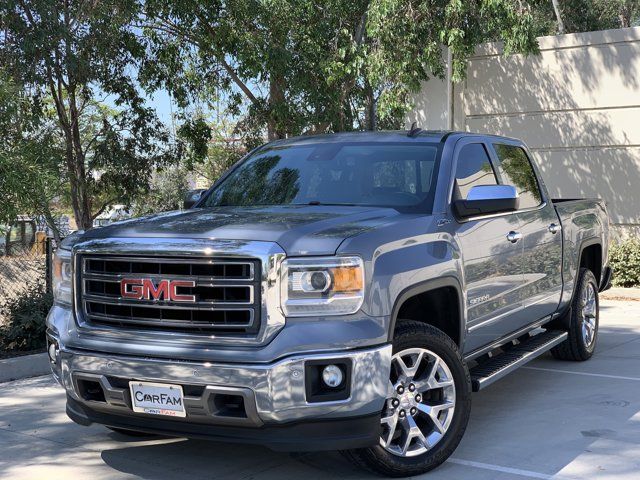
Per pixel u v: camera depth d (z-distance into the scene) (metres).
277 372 3.87
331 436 4.00
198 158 18.05
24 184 8.10
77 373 4.37
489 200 5.09
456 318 4.93
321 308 4.00
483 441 5.15
